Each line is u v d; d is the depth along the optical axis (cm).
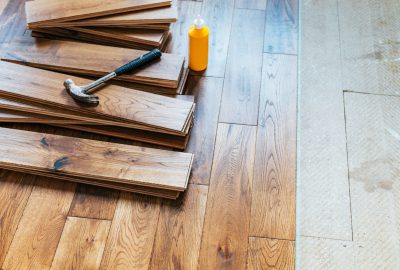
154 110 170
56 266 145
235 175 165
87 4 194
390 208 159
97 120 170
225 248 150
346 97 188
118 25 193
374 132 178
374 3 218
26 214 156
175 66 183
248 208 158
